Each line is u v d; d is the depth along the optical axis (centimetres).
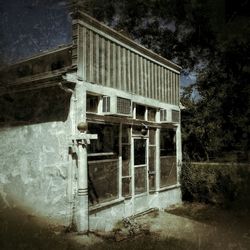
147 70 805
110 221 621
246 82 1245
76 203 543
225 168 908
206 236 587
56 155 577
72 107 556
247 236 594
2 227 541
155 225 656
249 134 1208
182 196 959
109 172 637
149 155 802
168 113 843
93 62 600
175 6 1148
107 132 640
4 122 681
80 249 475
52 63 681
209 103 1302
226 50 1170
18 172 645
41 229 543
